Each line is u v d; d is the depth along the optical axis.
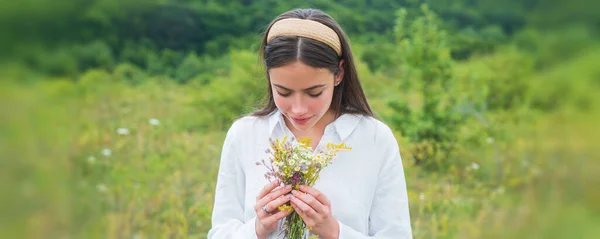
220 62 15.02
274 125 2.51
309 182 2.30
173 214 5.55
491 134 8.25
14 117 9.85
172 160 7.17
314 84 2.20
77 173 6.73
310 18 2.28
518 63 9.74
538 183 7.32
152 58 15.92
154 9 16.69
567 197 6.85
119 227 5.47
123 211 5.82
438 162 7.76
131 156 7.25
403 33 8.91
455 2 16.38
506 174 7.42
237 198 2.54
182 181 6.47
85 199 6.07
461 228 5.61
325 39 2.25
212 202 5.86
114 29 16.55
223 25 16.89
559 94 11.28
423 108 8.18
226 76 12.09
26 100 11.61
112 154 7.33
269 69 2.23
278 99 2.26
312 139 2.51
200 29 16.84
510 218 6.10
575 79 12.38
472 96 8.55
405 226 2.46
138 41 16.47
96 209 5.87
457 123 8.13
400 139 7.46
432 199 6.25
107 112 10.02
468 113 8.22
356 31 15.12
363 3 15.54
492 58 10.30
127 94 11.94
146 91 12.27
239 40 16.48
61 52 15.41
